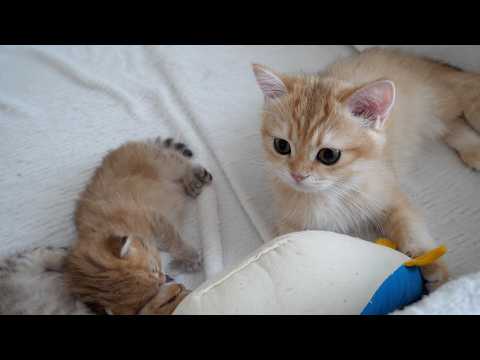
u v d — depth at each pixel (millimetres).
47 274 350
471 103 381
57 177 422
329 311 243
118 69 510
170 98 474
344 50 493
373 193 318
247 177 397
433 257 271
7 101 482
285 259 256
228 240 363
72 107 478
